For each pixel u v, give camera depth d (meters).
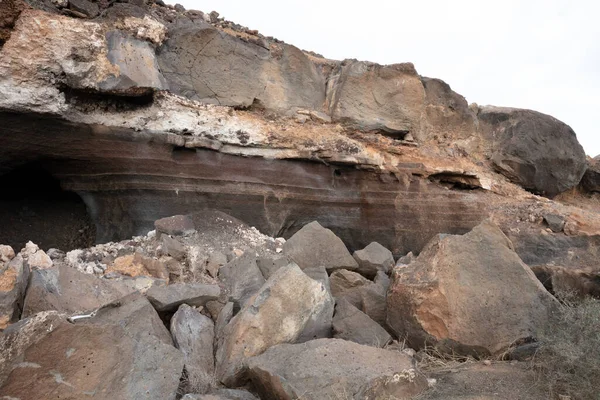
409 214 8.49
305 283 4.62
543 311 4.73
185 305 4.61
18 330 3.46
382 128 8.73
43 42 5.71
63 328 3.51
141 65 6.51
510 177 10.09
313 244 6.24
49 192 7.02
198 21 7.82
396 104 8.88
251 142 7.43
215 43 7.56
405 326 4.96
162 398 3.55
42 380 3.38
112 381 3.52
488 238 5.05
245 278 5.31
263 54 8.12
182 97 7.01
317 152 7.90
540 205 8.82
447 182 9.10
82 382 3.46
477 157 10.05
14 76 5.55
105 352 3.58
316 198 8.00
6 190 6.74
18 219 6.67
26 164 6.26
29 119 5.75
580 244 7.98
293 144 7.75
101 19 6.49
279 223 7.69
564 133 10.45
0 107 5.47
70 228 6.94
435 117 9.65
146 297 4.54
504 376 4.12
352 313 5.06
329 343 4.05
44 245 6.61
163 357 3.74
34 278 4.28
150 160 6.66
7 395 3.28
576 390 3.79
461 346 4.64
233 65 7.76
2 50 5.50
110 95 6.23
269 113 8.12
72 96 5.98
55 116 5.84
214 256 5.82
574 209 8.88
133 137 6.48
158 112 6.69
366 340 4.82
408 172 8.55
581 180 11.67
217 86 7.59
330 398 3.52
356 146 8.18
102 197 6.73
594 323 4.32
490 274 4.86
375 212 8.37
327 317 4.82
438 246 5.12
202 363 4.28
